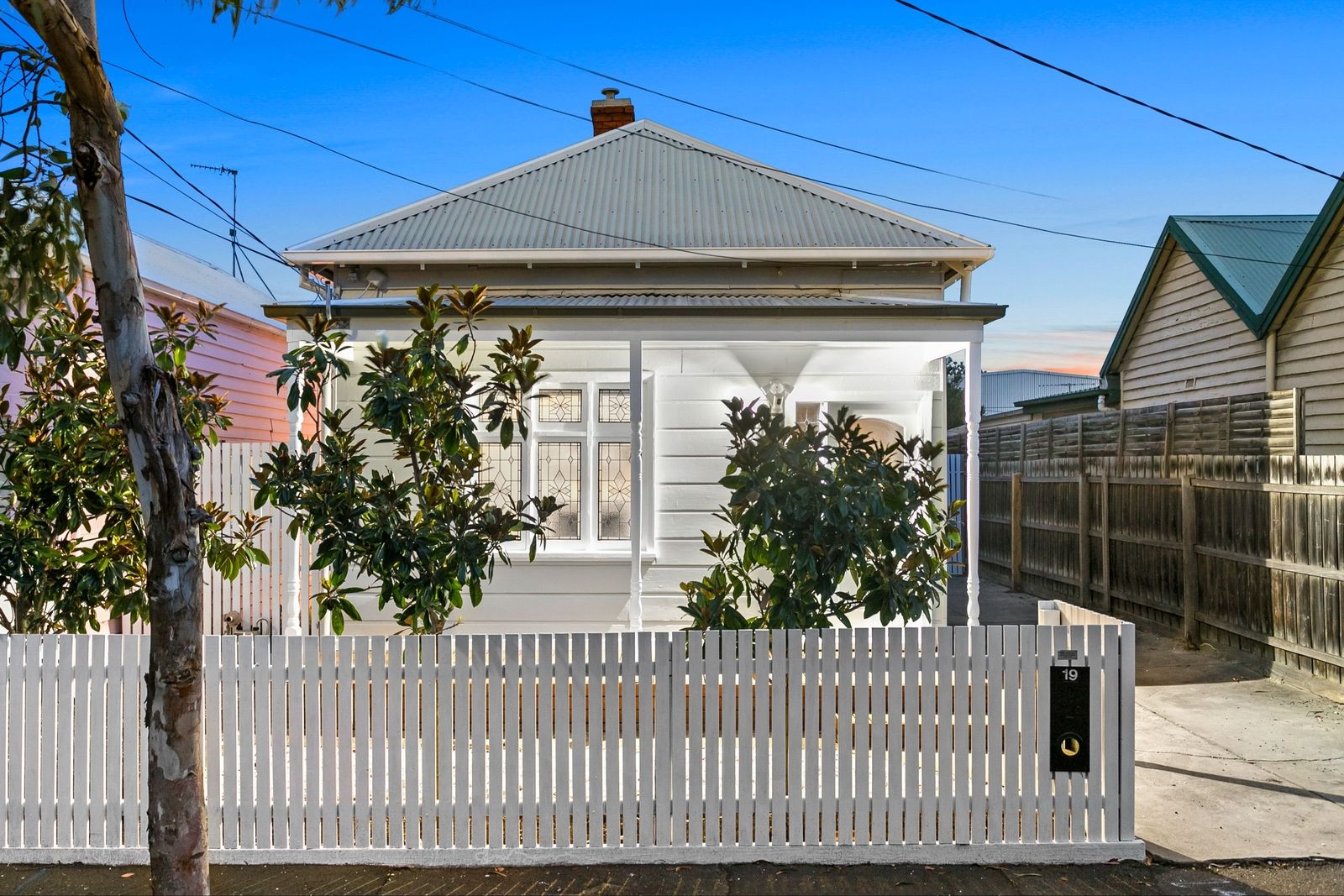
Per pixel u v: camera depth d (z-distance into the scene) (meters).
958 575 17.38
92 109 4.01
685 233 10.88
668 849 4.91
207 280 12.76
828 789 4.96
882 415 9.88
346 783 4.93
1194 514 10.12
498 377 5.98
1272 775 6.25
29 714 4.96
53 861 4.92
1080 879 4.75
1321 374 11.09
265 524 8.97
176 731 4.11
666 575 9.64
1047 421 14.60
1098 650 5.01
